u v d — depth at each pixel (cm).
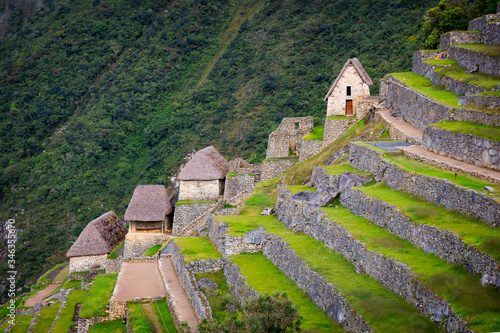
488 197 2394
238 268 3347
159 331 3238
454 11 5691
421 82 4969
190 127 10619
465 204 2539
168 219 6062
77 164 10356
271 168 5772
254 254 3675
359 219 3108
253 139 9306
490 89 3931
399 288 2330
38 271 8194
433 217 2561
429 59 5394
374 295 2350
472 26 5397
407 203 2877
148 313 3556
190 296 3431
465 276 2128
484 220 2394
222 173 6091
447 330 1981
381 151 3644
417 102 4472
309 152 5662
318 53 10544
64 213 9488
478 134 3109
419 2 10556
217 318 2717
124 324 3728
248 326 2367
